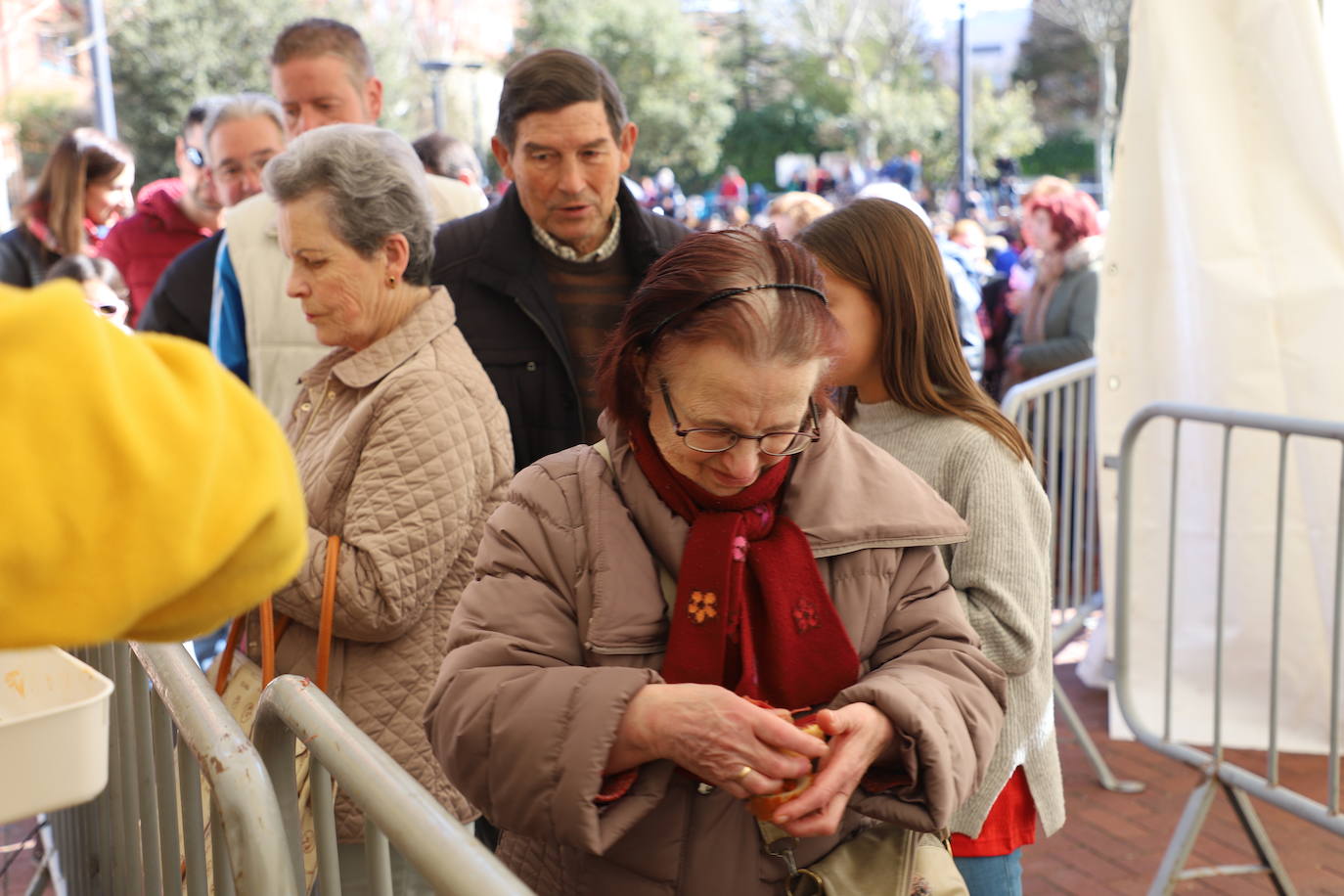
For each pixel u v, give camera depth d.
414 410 2.11
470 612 1.51
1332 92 3.79
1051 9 52.16
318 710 1.28
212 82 35.38
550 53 3.01
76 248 5.02
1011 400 4.61
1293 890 3.21
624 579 1.46
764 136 65.75
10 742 1.16
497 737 1.39
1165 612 4.34
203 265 3.79
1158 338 4.21
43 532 0.61
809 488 1.52
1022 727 2.02
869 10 60.59
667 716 1.34
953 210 33.53
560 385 3.04
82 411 0.63
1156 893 3.17
